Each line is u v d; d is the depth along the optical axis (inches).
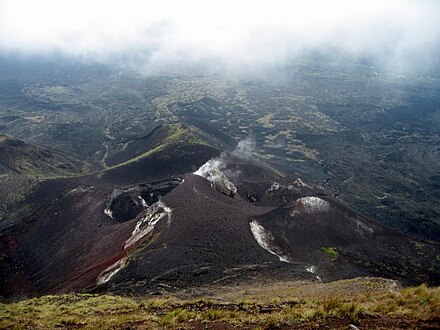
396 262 2783.0
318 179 6614.2
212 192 3149.6
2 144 6594.5
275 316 810.8
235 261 2066.9
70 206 4001.0
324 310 804.6
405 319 740.7
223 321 849.5
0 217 4955.7
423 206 5629.9
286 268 2031.3
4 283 3093.0
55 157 7229.3
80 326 958.4
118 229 3100.4
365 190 6200.8
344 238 2898.6
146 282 1830.7
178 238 2277.3
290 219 2866.6
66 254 3189.0
